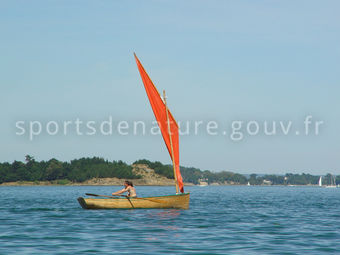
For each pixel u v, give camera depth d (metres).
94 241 80.94
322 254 70.44
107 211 136.12
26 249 73.12
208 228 99.62
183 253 70.44
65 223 106.81
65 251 71.50
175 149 141.25
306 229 100.06
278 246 77.44
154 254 69.44
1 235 87.94
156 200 141.88
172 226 101.81
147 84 138.38
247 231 95.69
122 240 82.06
